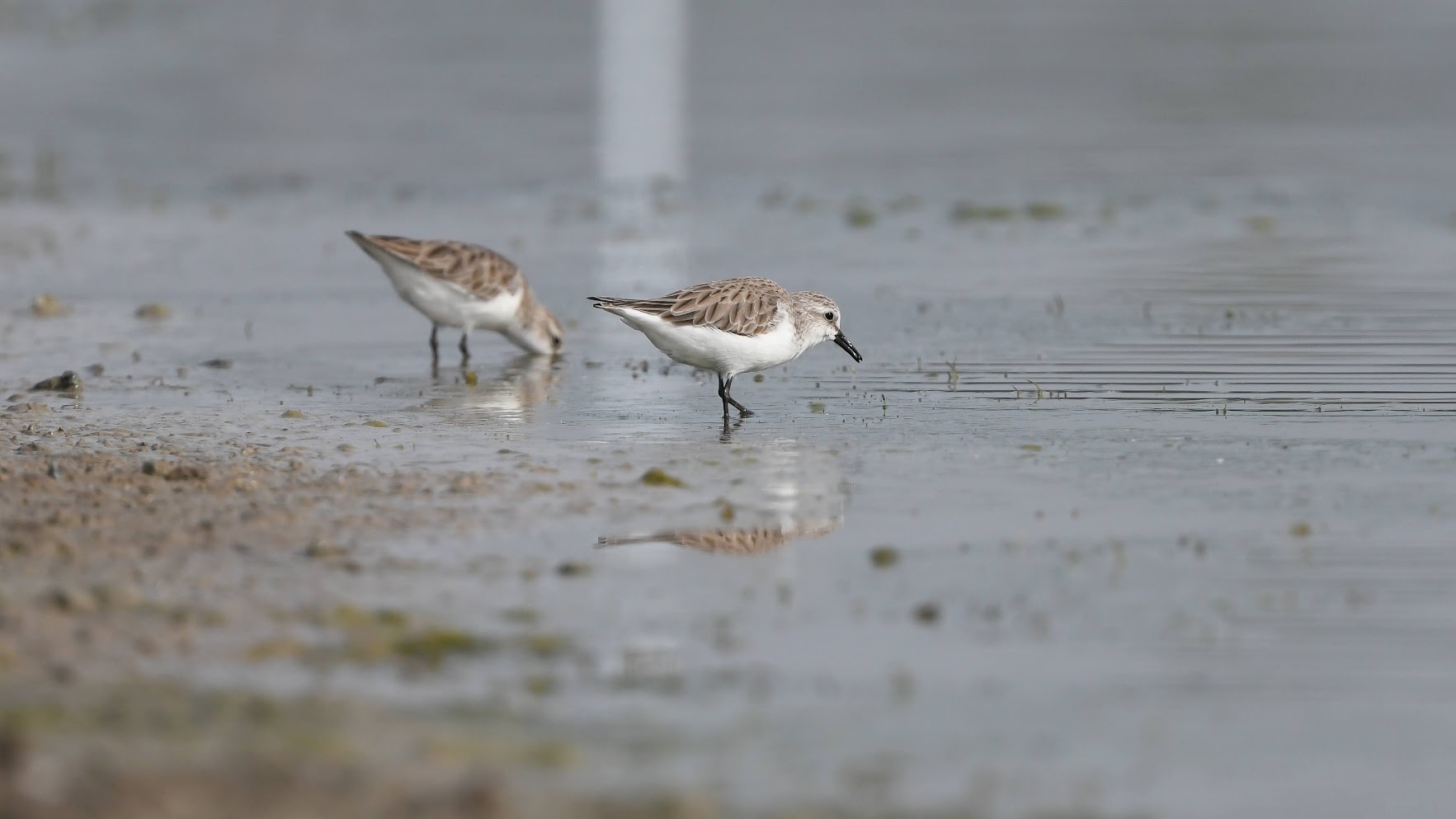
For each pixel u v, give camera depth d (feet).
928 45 159.53
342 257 82.48
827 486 41.32
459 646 29.91
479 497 39.86
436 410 51.26
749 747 25.84
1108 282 72.28
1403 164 103.55
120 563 33.78
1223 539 36.35
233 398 52.80
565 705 27.27
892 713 27.27
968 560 35.17
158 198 99.14
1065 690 28.25
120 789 22.90
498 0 190.49
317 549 34.86
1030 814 24.00
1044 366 56.49
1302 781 25.17
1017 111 126.62
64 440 45.50
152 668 28.14
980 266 77.20
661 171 106.22
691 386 55.31
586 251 82.53
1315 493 39.96
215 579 33.01
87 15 173.27
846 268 77.25
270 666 28.55
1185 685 28.45
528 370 58.49
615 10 184.14
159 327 65.87
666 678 28.60
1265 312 64.75
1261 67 143.23
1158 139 114.93
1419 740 26.50
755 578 34.04
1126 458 43.83
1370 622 31.17
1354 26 165.48
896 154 110.52
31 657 28.37
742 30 169.58
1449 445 44.45
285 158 112.27
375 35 167.43
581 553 35.53
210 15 176.65
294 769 23.99
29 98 134.21
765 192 98.94
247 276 77.46
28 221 91.91
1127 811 24.20
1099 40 161.07
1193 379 53.72
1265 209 91.09
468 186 102.47
